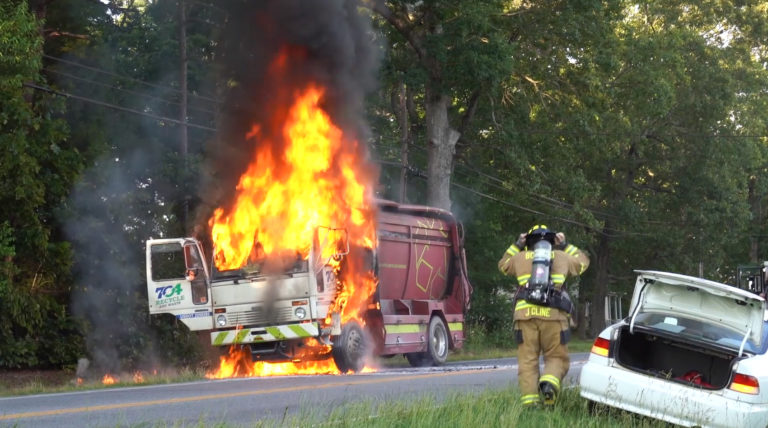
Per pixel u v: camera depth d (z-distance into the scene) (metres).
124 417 12.41
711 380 13.33
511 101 47.00
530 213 55.06
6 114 26.36
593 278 73.19
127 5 40.16
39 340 28.77
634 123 55.47
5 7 26.97
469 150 51.84
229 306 23.11
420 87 40.56
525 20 43.47
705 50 60.75
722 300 12.99
